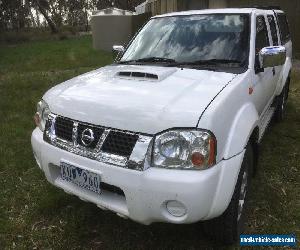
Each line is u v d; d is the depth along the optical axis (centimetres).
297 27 1366
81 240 336
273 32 491
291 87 865
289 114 663
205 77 331
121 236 340
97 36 1862
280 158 486
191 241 331
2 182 438
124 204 286
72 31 3597
